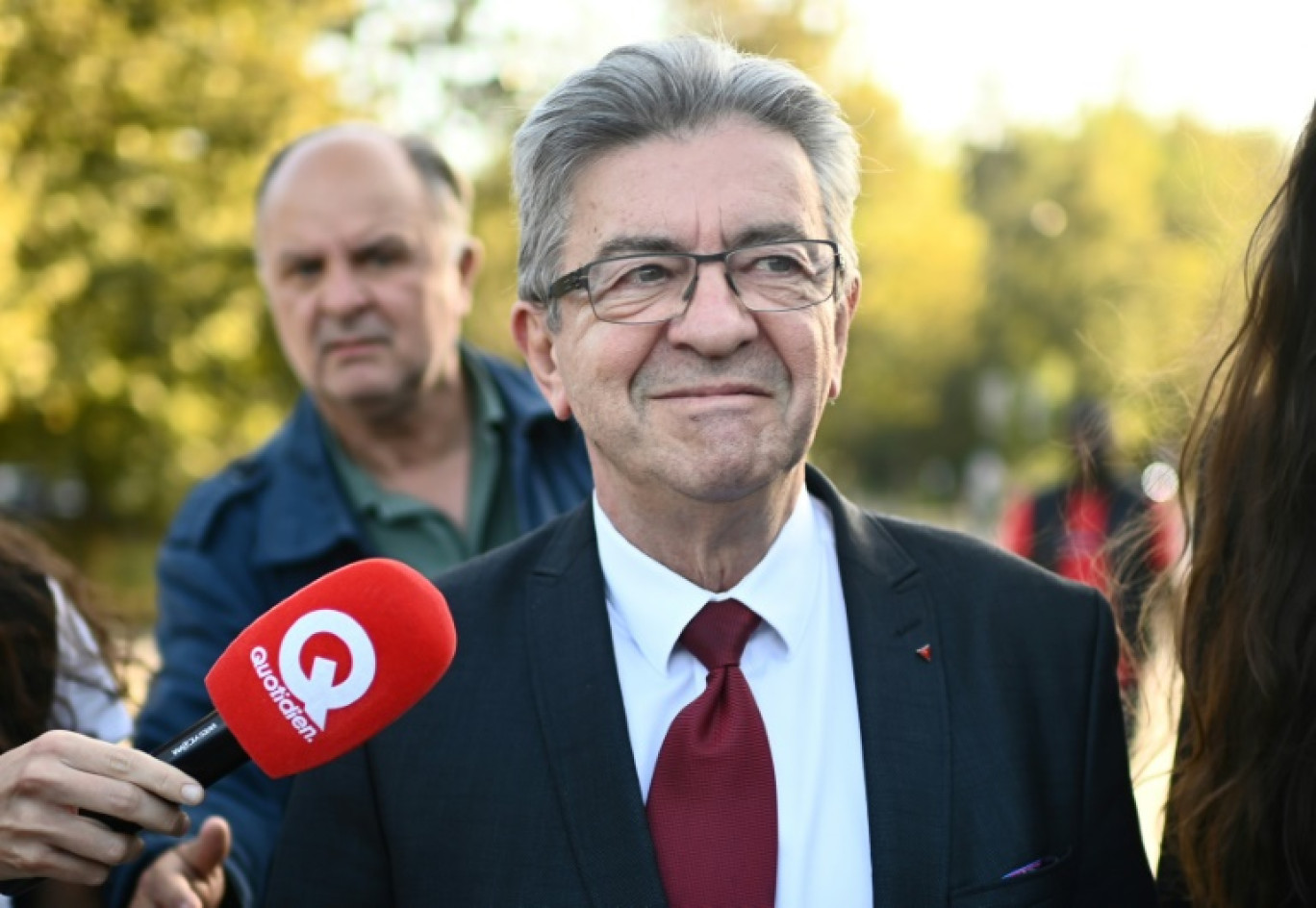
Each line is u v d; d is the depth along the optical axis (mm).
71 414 16250
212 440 16719
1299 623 2346
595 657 2248
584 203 2156
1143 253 46000
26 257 13602
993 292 49062
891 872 2119
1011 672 2305
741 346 2098
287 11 14820
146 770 1889
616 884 2102
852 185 2275
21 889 2018
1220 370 2676
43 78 13695
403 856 2217
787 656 2262
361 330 3465
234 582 3408
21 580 2568
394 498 3572
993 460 30859
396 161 3586
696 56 2189
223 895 2895
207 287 14922
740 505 2182
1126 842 2318
